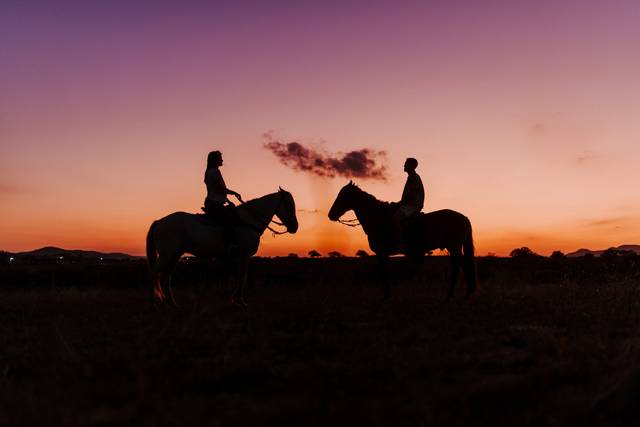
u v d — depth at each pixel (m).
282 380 5.84
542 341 7.16
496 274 19.50
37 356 7.09
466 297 13.18
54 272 22.02
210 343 7.88
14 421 4.60
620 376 5.26
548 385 5.31
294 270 20.83
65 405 4.95
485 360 6.39
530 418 4.44
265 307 12.00
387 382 5.62
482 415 4.60
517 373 5.88
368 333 8.27
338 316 10.27
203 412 4.76
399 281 18.97
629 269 18.09
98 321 10.12
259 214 12.59
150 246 12.35
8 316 11.12
